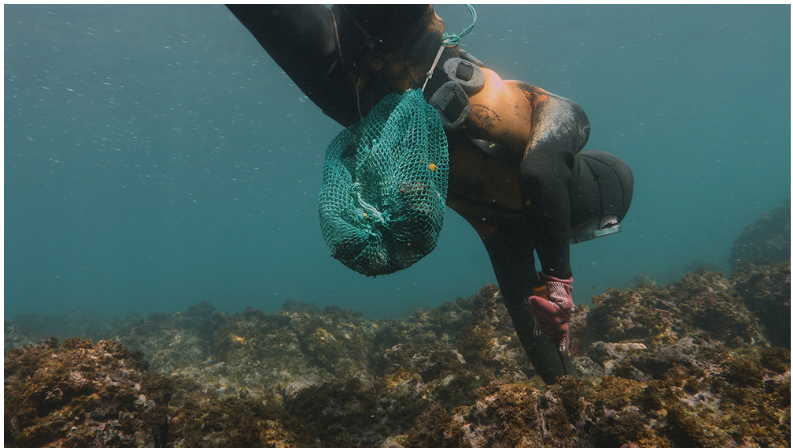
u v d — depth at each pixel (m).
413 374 3.20
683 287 5.44
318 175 100.56
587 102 90.00
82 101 48.25
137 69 42.16
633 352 3.00
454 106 1.92
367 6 1.84
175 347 10.37
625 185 2.47
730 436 1.94
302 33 1.84
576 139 2.11
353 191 1.78
